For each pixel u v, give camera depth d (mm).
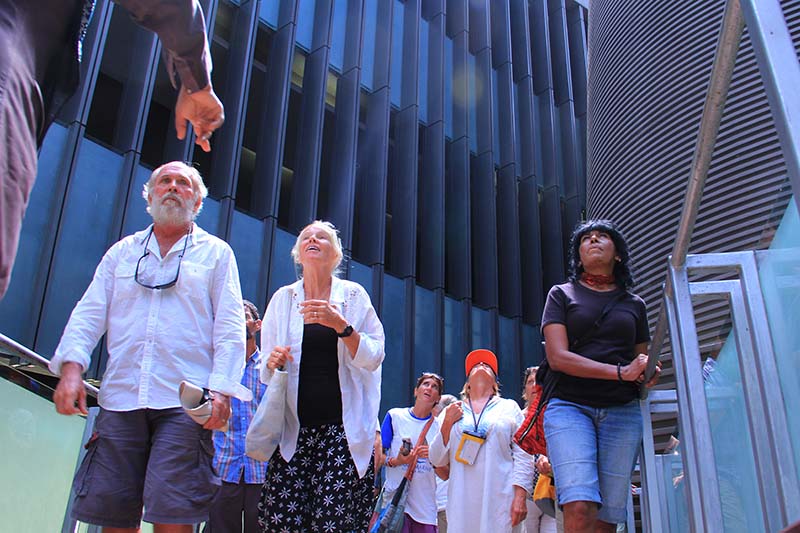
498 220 17812
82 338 2590
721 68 1636
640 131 9430
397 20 17047
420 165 16812
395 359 14086
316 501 3002
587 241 3234
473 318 16125
